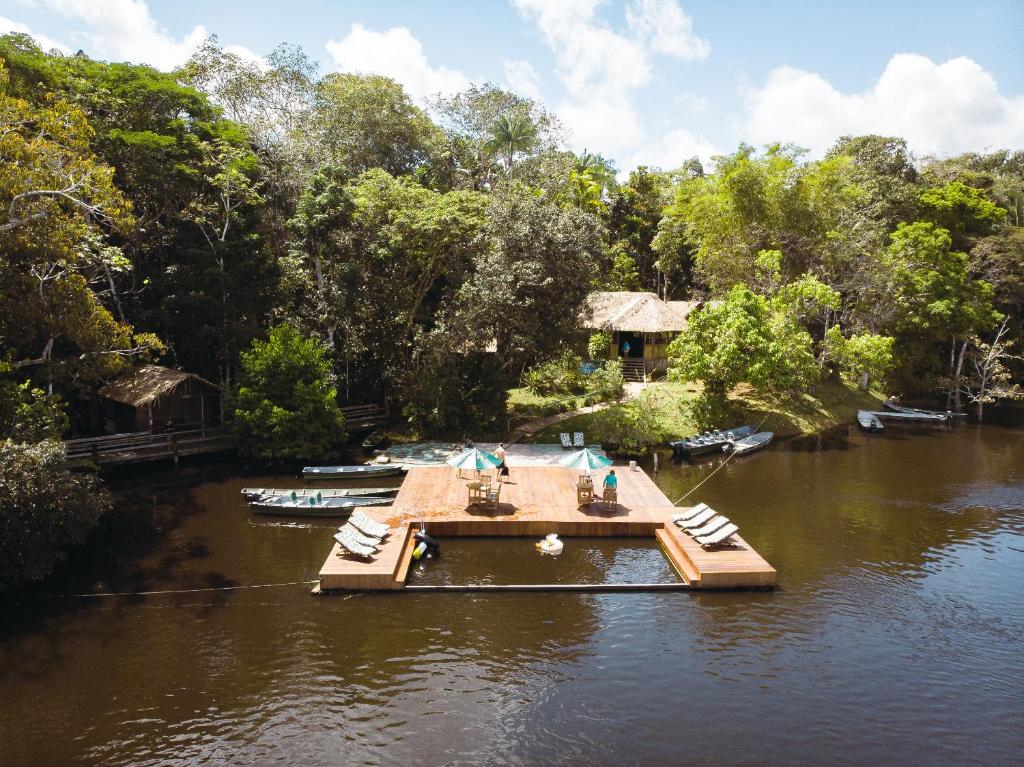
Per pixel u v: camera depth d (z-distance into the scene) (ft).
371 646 50.52
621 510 76.79
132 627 53.31
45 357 76.07
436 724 41.47
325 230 111.65
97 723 41.34
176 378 100.27
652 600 58.85
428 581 61.52
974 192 192.44
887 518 81.92
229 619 54.60
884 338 145.48
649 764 38.29
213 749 39.01
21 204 65.21
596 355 164.45
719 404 129.59
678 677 47.03
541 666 48.06
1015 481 99.19
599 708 43.32
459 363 119.96
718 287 165.07
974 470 105.60
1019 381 183.11
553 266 108.68
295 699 43.83
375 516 73.82
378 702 43.60
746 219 152.87
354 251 113.91
